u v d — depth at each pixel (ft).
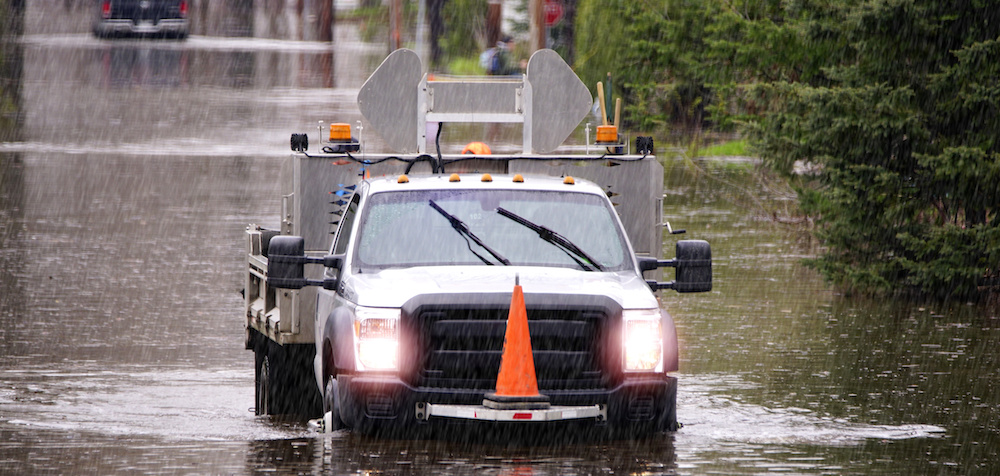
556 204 107.24
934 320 170.19
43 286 189.67
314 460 94.58
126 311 174.40
